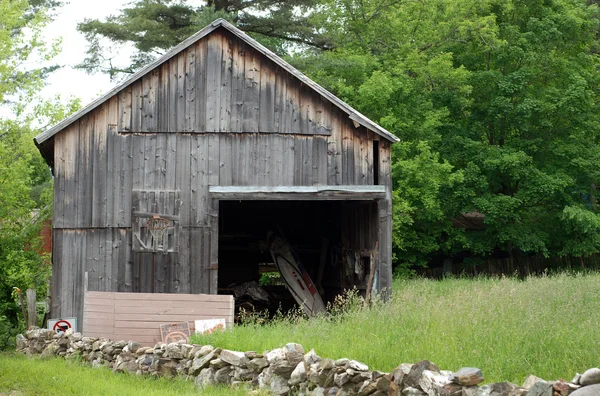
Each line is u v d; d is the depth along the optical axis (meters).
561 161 34.34
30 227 24.81
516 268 35.50
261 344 12.44
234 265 28.02
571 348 10.27
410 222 29.94
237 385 11.68
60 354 16.28
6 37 23.58
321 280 25.61
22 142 24.06
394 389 9.35
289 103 19.02
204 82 18.91
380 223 19.08
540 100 33.91
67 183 18.45
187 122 18.77
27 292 19.95
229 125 18.83
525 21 36.09
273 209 27.30
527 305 14.14
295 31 35.31
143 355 13.92
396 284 24.09
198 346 13.00
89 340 15.63
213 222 18.56
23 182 23.94
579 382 7.86
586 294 16.77
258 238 27.33
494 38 33.19
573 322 12.25
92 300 16.81
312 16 35.12
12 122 24.12
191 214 18.58
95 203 18.45
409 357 10.60
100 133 18.58
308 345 11.95
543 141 34.66
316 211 27.06
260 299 24.34
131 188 18.53
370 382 9.72
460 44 36.03
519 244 33.12
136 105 18.72
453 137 33.84
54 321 17.88
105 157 18.56
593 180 34.72
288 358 11.03
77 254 18.34
